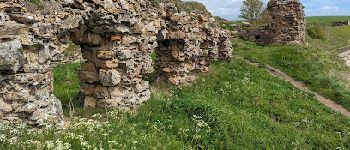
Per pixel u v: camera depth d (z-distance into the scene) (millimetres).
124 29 12781
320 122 17391
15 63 8383
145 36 14148
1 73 8461
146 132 11328
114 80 12555
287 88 23078
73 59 23609
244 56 30328
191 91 17094
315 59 30594
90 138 9328
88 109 12391
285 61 29797
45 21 9383
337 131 16656
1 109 8453
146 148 10078
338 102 22312
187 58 18234
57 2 10344
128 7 12945
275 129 15047
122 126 11078
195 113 13500
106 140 9570
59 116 9727
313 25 53438
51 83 9766
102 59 12578
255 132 13844
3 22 8305
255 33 40250
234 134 12914
